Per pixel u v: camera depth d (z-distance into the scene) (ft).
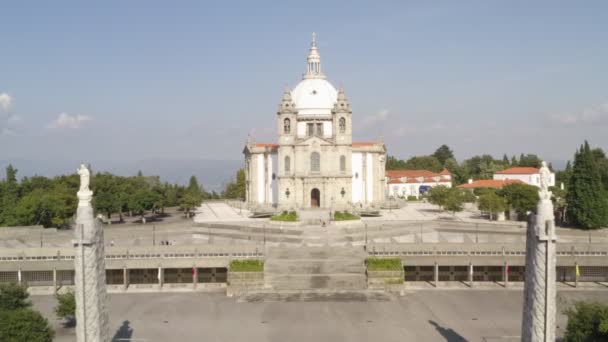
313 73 572.10
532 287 125.80
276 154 537.65
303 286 271.69
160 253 290.76
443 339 204.44
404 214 511.81
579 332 166.30
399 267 273.95
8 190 490.08
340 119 509.35
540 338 123.54
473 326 219.41
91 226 130.62
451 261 285.43
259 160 546.67
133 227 437.17
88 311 131.03
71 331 214.90
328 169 508.12
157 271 301.43
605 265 279.28
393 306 246.47
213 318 230.68
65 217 430.20
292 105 513.86
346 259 296.30
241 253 294.87
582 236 385.70
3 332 164.55
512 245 288.30
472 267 296.10
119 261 283.18
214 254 294.46
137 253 289.12
